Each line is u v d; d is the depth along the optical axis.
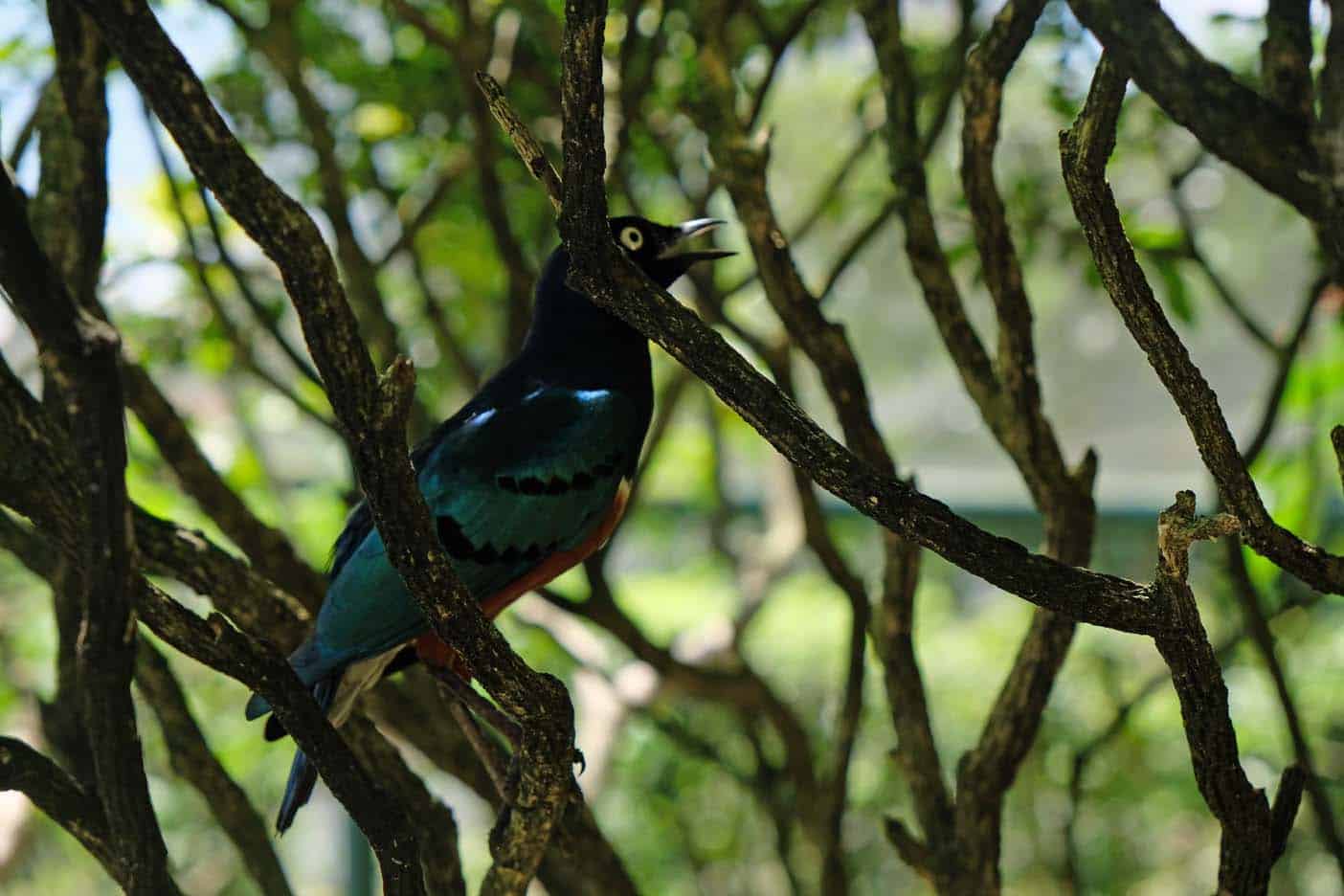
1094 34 5.29
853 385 8.55
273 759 18.45
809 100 23.80
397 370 4.96
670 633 19.02
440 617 5.54
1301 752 9.47
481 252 13.12
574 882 9.50
